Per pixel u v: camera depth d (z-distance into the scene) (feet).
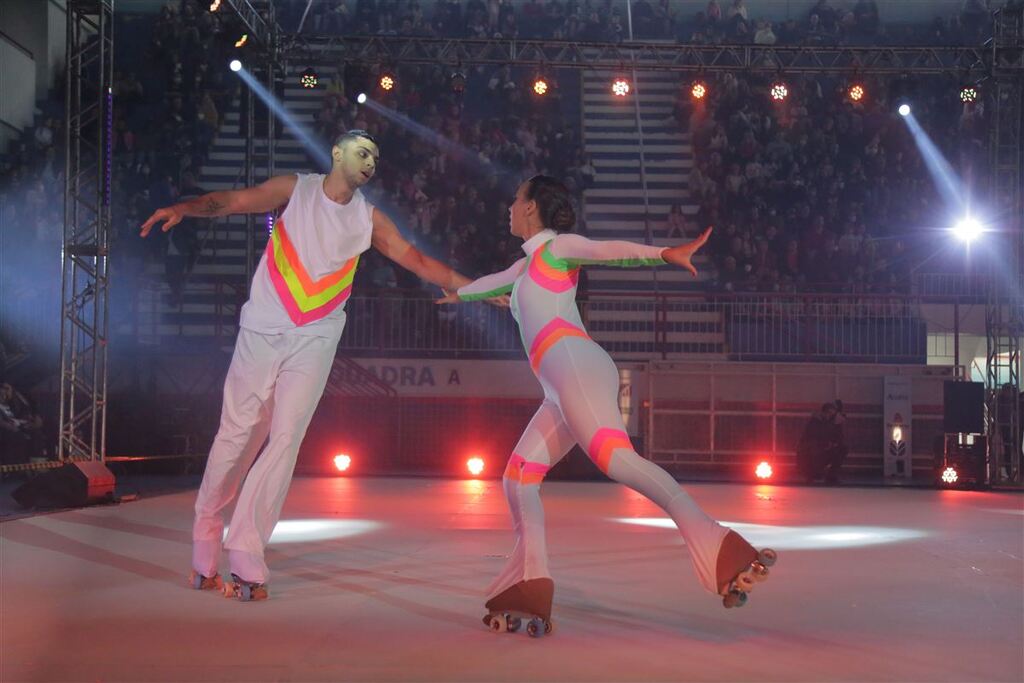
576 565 24.44
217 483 20.71
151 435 64.18
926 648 16.15
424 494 47.78
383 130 85.10
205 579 20.74
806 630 17.38
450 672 14.24
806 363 71.15
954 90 87.10
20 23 83.76
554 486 56.13
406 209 82.12
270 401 20.63
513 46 68.95
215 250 80.33
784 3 96.89
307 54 69.56
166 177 80.33
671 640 16.43
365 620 17.69
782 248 79.87
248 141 68.69
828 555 27.40
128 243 76.18
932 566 25.50
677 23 98.32
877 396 71.05
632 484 15.87
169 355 67.72
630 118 93.35
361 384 70.54
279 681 13.76
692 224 84.17
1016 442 61.82
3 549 26.76
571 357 16.51
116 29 93.61
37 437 57.98
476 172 83.46
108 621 17.60
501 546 27.73
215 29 88.12
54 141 79.56
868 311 72.18
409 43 69.41
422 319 71.00
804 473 65.82
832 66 70.18
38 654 15.21
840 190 83.20
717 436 71.15
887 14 96.84
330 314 20.72
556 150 84.89
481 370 70.54
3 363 64.18
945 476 60.70
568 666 14.64
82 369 64.80
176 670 14.29
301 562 24.57
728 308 74.28
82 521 34.12
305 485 54.13
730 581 14.78
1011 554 28.04
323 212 20.40
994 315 63.87
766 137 86.74
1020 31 63.05
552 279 16.99
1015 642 16.62
